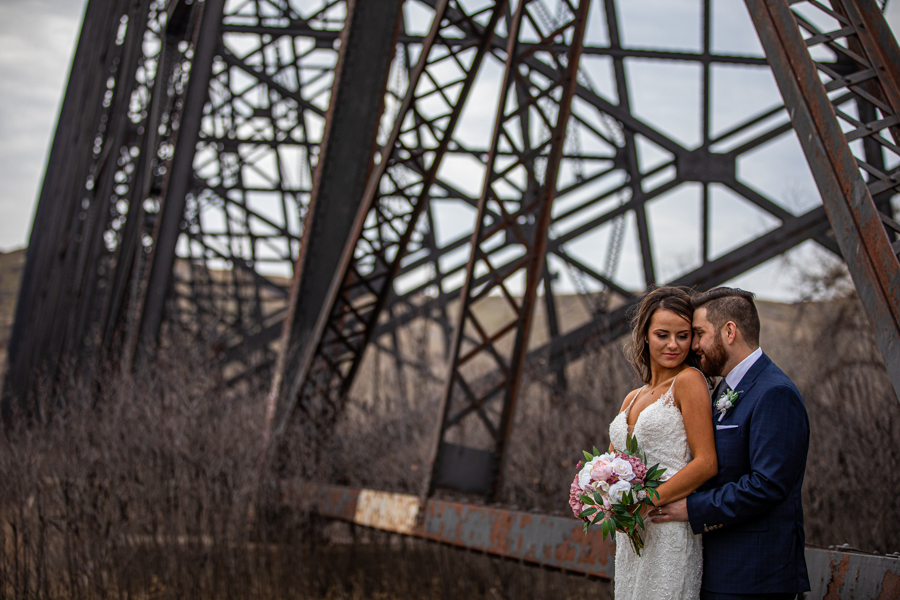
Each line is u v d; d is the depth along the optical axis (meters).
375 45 9.48
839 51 3.51
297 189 14.09
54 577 7.43
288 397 8.94
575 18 6.39
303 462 8.23
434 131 8.23
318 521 8.31
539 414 8.42
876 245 3.11
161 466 7.61
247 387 10.99
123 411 8.31
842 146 3.29
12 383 23.45
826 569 3.38
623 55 13.77
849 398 8.13
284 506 8.07
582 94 13.77
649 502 2.69
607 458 2.74
